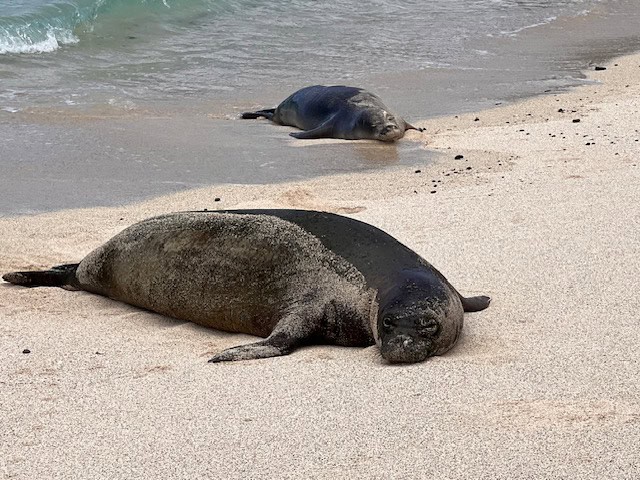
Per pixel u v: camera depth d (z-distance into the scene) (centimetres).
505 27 2786
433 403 643
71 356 766
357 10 2931
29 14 2306
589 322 798
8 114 1683
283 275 825
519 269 944
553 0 3306
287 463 566
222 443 595
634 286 881
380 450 577
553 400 638
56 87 1911
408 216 1142
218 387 689
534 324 802
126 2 2531
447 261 976
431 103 1895
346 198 1249
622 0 3334
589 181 1257
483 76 2144
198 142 1586
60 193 1274
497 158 1440
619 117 1672
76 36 2317
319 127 1688
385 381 688
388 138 1614
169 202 1238
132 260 907
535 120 1700
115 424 628
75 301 933
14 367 738
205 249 866
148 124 1686
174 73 2100
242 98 1936
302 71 2169
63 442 603
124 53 2242
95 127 1636
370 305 782
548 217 1106
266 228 855
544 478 536
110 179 1347
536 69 2222
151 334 835
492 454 565
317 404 651
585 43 2569
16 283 973
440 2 3177
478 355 734
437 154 1505
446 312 743
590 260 957
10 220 1159
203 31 2512
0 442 604
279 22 2683
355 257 812
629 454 555
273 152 1549
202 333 848
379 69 2208
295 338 781
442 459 562
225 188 1306
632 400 634
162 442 599
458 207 1172
